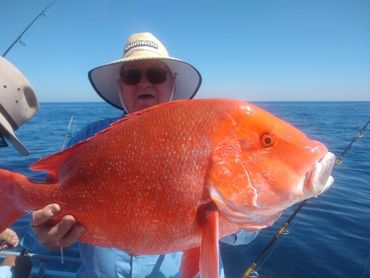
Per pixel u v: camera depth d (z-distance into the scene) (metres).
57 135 5.24
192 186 0.48
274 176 0.47
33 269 1.09
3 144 0.81
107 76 0.95
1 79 0.75
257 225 0.49
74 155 0.54
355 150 4.20
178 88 0.98
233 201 0.47
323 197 2.10
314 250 1.41
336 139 5.28
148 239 0.50
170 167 0.49
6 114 0.77
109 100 1.03
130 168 0.50
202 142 0.49
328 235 1.55
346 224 1.68
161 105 0.51
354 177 2.71
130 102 0.88
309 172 0.46
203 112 0.50
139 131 0.51
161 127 0.50
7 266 0.94
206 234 0.46
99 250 0.76
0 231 0.55
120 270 0.74
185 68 0.90
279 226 1.65
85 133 0.90
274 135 0.48
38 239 0.55
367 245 1.46
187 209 0.48
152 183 0.49
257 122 0.49
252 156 0.48
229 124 0.49
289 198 0.46
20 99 0.79
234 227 0.50
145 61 0.85
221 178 0.47
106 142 0.52
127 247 0.51
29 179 0.57
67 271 1.09
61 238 0.53
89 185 0.52
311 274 1.24
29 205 0.55
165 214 0.49
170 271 0.75
